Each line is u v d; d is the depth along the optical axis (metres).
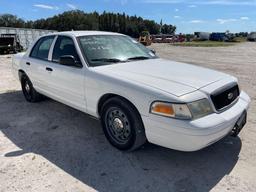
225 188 2.90
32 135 4.31
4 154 3.70
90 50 4.27
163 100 3.06
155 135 3.18
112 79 3.60
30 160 3.53
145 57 4.64
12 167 3.36
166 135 3.07
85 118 5.01
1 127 4.66
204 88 3.23
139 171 3.26
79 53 4.20
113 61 4.21
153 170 3.27
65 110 5.46
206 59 16.55
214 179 3.07
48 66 4.86
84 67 4.05
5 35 23.25
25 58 5.76
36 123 4.81
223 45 38.41
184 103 2.97
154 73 3.65
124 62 4.22
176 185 2.98
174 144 3.05
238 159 3.46
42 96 5.93
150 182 3.04
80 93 4.16
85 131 4.43
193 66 4.27
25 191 2.90
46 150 3.81
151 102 3.15
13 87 7.66
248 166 3.31
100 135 4.27
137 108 3.29
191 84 3.29
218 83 3.45
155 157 3.56
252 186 2.93
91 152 3.72
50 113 5.31
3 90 7.31
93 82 3.85
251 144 3.85
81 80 4.06
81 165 3.40
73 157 3.60
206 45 38.19
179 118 2.97
